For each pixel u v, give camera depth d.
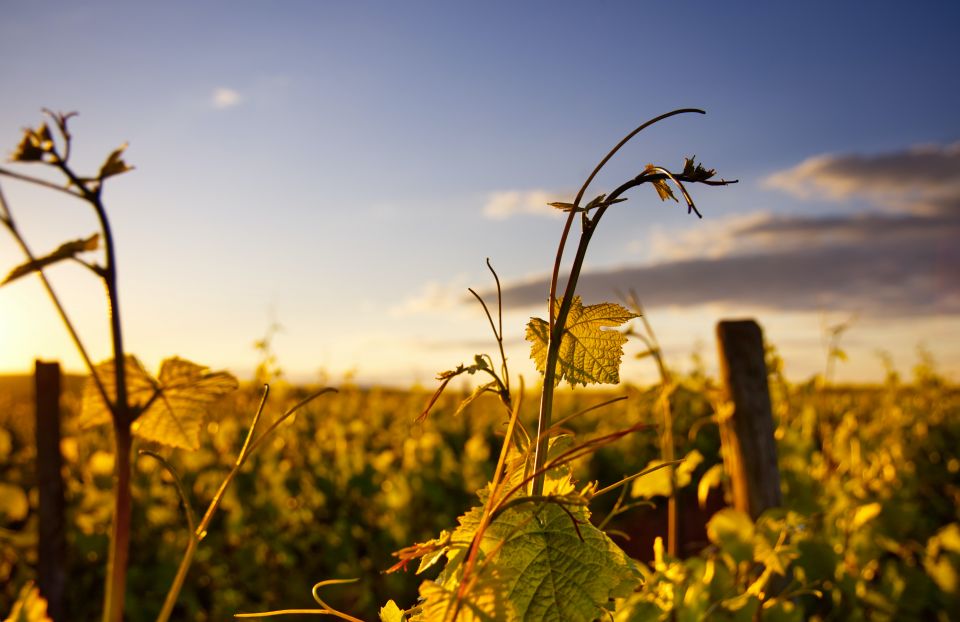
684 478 2.16
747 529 2.04
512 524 0.81
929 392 6.82
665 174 0.76
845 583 2.73
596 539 0.83
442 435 7.99
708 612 1.78
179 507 5.11
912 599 3.06
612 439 0.73
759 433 2.57
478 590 0.73
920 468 5.31
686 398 2.63
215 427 5.62
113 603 0.60
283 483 5.60
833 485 3.13
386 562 5.62
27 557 3.92
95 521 4.47
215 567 5.07
